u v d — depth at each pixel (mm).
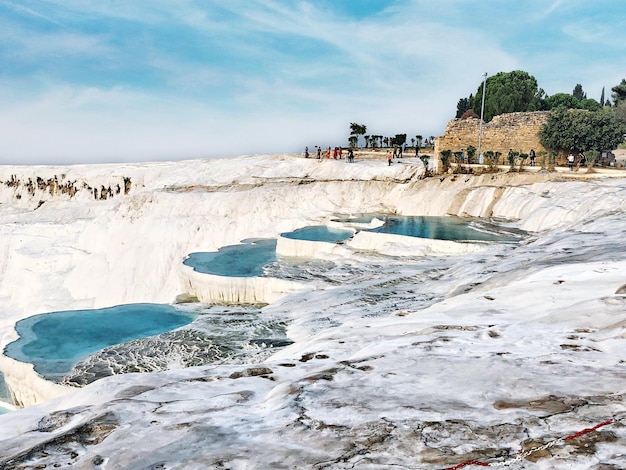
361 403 3945
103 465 3287
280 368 5676
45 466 3334
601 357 4578
